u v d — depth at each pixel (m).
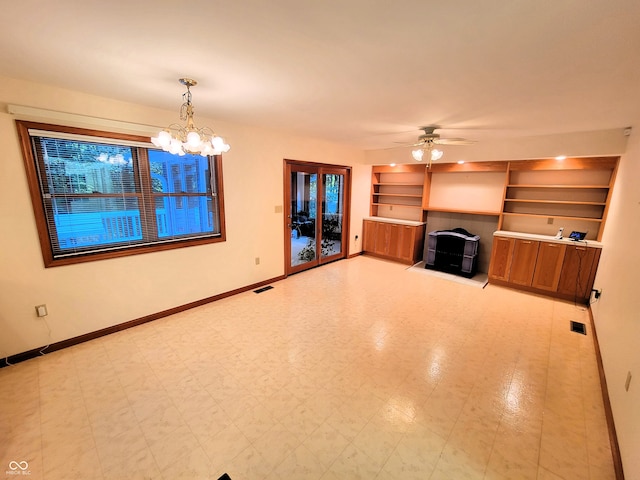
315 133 4.30
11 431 1.87
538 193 4.61
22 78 2.21
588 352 2.84
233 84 2.22
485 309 3.78
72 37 1.54
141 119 2.92
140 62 1.86
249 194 4.08
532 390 2.31
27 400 2.12
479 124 3.37
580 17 1.25
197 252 3.64
